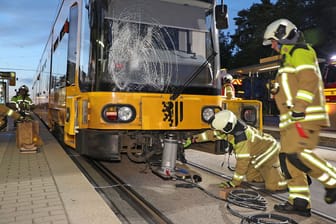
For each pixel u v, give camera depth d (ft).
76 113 19.66
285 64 13.79
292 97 13.53
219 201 15.70
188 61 19.34
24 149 24.48
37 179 17.04
